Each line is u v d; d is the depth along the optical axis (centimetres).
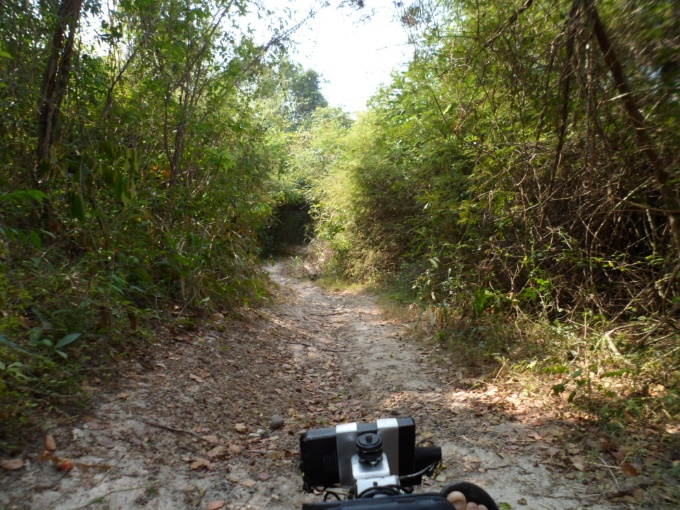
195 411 440
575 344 546
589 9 391
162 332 596
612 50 401
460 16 535
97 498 301
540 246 664
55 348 398
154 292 643
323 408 515
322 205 1745
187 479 339
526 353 571
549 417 429
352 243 1488
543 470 353
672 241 530
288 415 484
